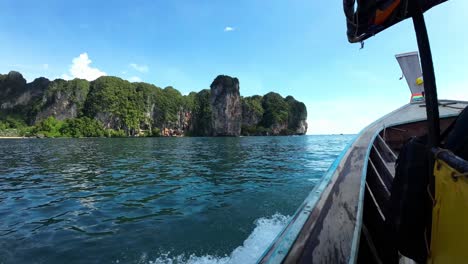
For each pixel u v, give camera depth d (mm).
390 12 1250
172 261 4363
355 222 1483
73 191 9531
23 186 10516
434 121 1091
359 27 1400
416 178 1208
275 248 1320
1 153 27578
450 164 880
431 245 1047
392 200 1417
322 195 1840
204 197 8266
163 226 5812
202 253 4586
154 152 28547
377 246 1865
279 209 6848
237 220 6074
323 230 1422
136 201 7965
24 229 5812
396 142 5176
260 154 24828
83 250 4758
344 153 2949
